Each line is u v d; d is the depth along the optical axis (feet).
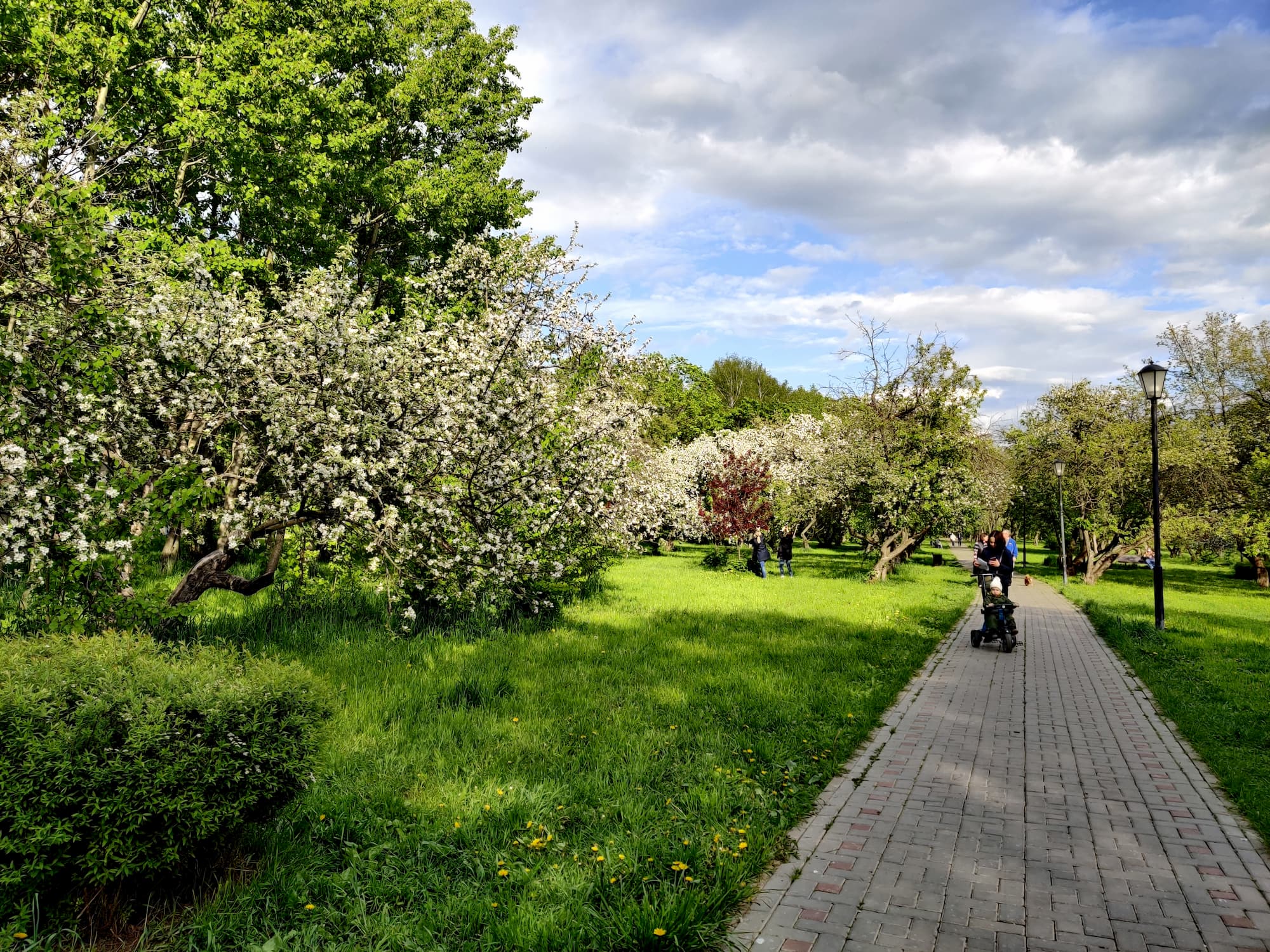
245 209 53.26
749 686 28.17
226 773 12.07
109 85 44.60
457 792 17.19
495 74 77.61
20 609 26.04
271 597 38.60
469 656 31.27
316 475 29.07
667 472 92.12
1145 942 11.94
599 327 46.47
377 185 62.23
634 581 69.56
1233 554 96.99
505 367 37.32
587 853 14.61
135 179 47.70
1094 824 16.75
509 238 46.83
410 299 48.49
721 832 15.40
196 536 31.58
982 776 19.95
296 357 30.04
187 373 28.60
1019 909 12.98
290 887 12.77
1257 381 103.86
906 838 15.94
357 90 64.13
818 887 13.75
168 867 11.78
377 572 34.68
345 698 23.88
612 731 22.06
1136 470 95.61
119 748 11.60
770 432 138.92
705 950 11.59
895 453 79.97
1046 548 197.36
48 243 24.89
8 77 41.63
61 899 11.37
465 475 34.88
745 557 107.14
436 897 12.98
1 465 23.20
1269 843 15.71
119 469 28.04
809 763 20.54
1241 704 27.89
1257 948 11.82
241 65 50.08
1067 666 36.27
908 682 31.63
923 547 184.24
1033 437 108.68
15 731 11.02
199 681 12.86
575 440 39.96
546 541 39.86
